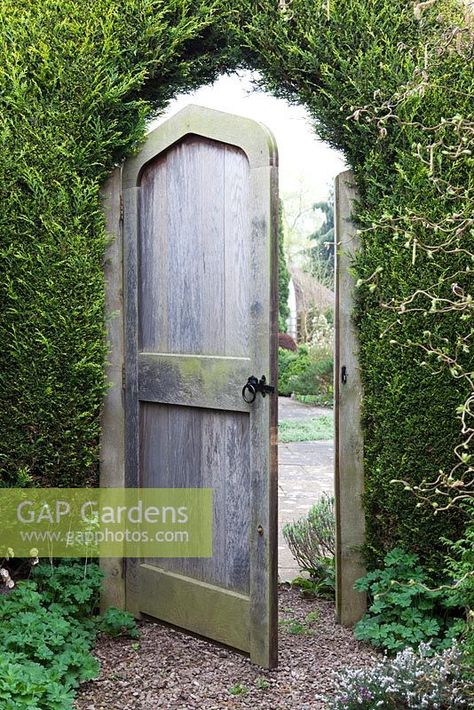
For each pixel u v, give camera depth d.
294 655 3.09
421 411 3.08
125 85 3.25
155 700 2.69
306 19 3.21
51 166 3.23
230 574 3.13
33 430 3.30
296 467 7.83
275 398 2.92
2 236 3.21
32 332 3.23
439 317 3.03
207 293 3.16
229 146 3.04
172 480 3.35
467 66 3.09
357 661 3.00
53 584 3.12
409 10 3.17
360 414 3.35
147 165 3.38
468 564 2.47
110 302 3.47
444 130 2.86
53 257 3.22
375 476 3.25
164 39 3.33
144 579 3.46
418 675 2.33
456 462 3.05
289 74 3.27
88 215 3.30
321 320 17.27
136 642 3.22
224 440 3.13
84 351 3.29
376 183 3.15
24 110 3.22
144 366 3.41
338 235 3.35
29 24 3.29
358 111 2.78
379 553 3.29
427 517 3.09
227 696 2.73
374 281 3.17
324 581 3.82
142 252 3.43
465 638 2.55
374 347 3.22
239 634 3.06
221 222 3.09
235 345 3.06
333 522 4.12
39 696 2.34
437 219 3.01
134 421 3.46
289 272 18.92
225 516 3.14
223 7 3.34
